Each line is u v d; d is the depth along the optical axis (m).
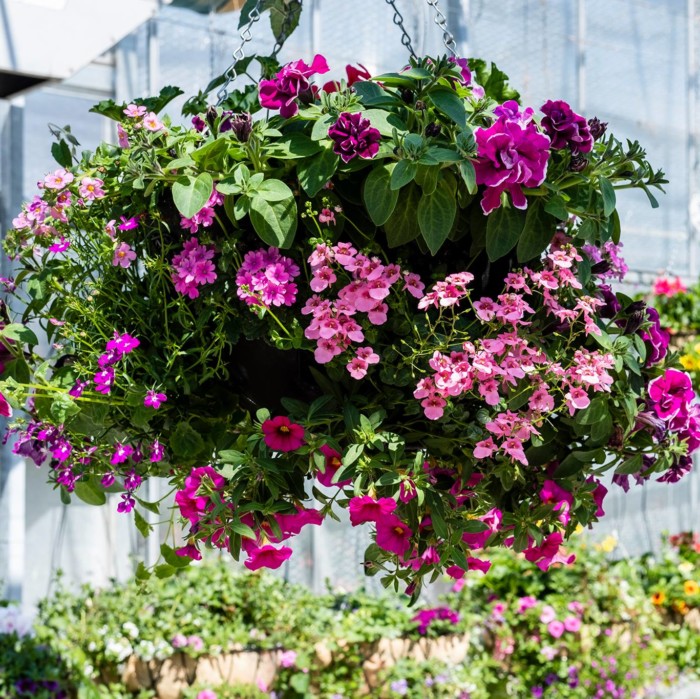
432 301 1.10
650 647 4.55
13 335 1.28
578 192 1.24
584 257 1.30
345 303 1.12
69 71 2.77
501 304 1.15
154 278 1.25
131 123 1.24
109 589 3.84
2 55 2.65
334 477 1.13
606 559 4.91
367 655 3.74
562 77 4.99
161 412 1.23
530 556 1.33
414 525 1.15
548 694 4.16
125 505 1.25
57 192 1.31
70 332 1.26
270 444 1.12
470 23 4.55
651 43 5.46
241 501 1.18
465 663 4.02
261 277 1.12
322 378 1.17
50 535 3.83
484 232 1.18
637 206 5.45
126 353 1.19
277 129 1.20
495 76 1.49
